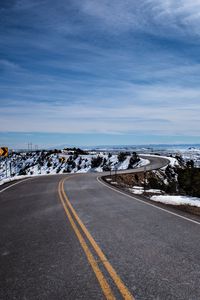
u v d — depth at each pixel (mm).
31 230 8562
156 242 6980
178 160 73688
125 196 17156
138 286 4508
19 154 109875
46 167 87062
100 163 79062
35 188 22547
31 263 5660
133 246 6668
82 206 13102
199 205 13234
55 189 21625
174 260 5668
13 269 5367
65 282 4703
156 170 50219
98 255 6047
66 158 88438
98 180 31797
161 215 10773
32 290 4441
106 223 9320
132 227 8703
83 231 8234
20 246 6891
